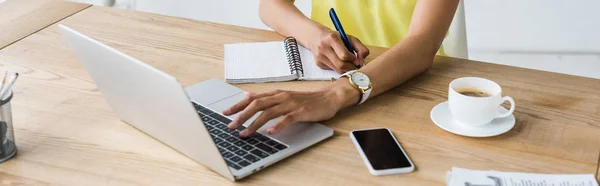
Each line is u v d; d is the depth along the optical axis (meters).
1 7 1.71
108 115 1.20
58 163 1.05
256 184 0.99
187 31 1.58
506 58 2.61
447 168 1.03
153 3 2.99
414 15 1.44
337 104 1.18
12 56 1.44
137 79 0.98
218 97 1.25
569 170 1.03
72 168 1.04
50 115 1.20
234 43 1.51
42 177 1.02
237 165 1.02
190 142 1.00
